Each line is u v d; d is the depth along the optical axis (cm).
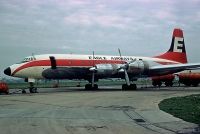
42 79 3947
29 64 3778
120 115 1595
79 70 4109
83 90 4225
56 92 3691
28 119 1445
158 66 4184
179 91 3841
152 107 1962
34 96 2966
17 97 2845
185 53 5328
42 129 1185
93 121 1394
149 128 1220
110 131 1155
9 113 1669
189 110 1800
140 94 3206
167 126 1268
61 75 4009
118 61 4506
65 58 4031
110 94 3203
